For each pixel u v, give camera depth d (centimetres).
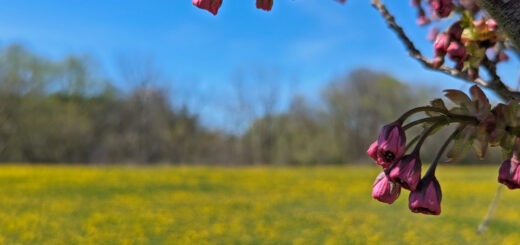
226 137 6544
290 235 1152
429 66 268
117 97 6700
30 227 1184
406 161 168
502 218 1434
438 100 180
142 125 6619
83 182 2444
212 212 1507
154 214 1443
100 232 1139
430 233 1177
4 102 6319
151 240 1063
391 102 6206
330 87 6494
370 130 6325
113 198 1856
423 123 180
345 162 6425
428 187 170
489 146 187
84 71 6644
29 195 1897
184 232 1156
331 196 2014
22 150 6388
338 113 6475
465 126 183
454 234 1168
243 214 1477
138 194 2009
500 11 164
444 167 4606
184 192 2108
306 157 6450
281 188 2336
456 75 249
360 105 6372
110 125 6669
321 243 1057
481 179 3002
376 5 277
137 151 6600
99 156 6575
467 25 240
